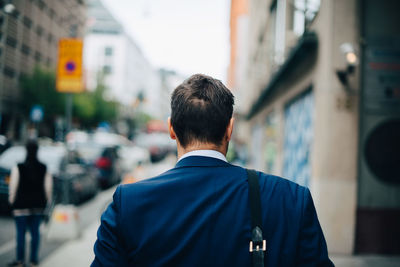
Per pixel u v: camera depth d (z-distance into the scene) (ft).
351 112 17.46
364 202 17.60
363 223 17.53
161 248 3.14
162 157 92.68
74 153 31.48
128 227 3.23
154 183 3.43
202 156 3.63
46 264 15.06
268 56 41.14
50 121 109.29
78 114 116.67
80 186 28.53
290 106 28.40
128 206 3.30
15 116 106.11
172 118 3.88
